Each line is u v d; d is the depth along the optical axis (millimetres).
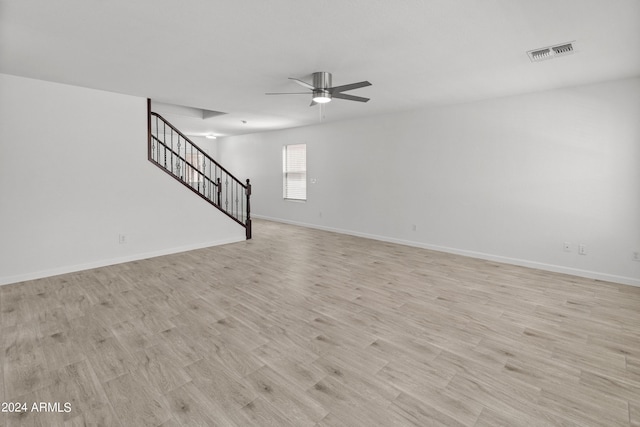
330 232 6930
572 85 3895
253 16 2244
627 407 1766
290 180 7949
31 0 2033
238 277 3928
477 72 3418
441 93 4285
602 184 3816
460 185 5012
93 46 2766
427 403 1796
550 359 2225
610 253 3814
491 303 3170
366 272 4152
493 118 4602
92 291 3438
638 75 3498
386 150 5910
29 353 2246
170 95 4492
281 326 2678
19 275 3744
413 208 5609
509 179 4520
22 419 1646
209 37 2580
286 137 7840
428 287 3609
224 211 5758
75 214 4125
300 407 1760
